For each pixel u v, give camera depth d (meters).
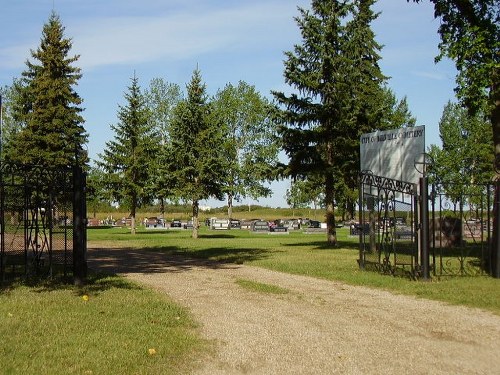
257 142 58.28
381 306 8.53
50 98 42.03
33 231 13.56
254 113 57.78
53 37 43.41
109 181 41.25
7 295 9.13
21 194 12.86
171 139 36.09
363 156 16.94
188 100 35.50
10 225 16.30
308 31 23.05
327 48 22.95
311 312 8.08
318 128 22.95
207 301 9.00
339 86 22.67
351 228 36.94
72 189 10.90
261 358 5.73
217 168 34.75
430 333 6.78
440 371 5.32
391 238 13.73
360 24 26.89
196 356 5.74
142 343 6.06
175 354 5.75
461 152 48.94
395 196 12.95
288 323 7.33
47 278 11.35
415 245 11.66
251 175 57.25
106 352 5.66
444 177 48.03
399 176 15.77
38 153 40.25
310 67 23.38
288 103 23.33
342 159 23.58
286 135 23.20
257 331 6.87
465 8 14.00
